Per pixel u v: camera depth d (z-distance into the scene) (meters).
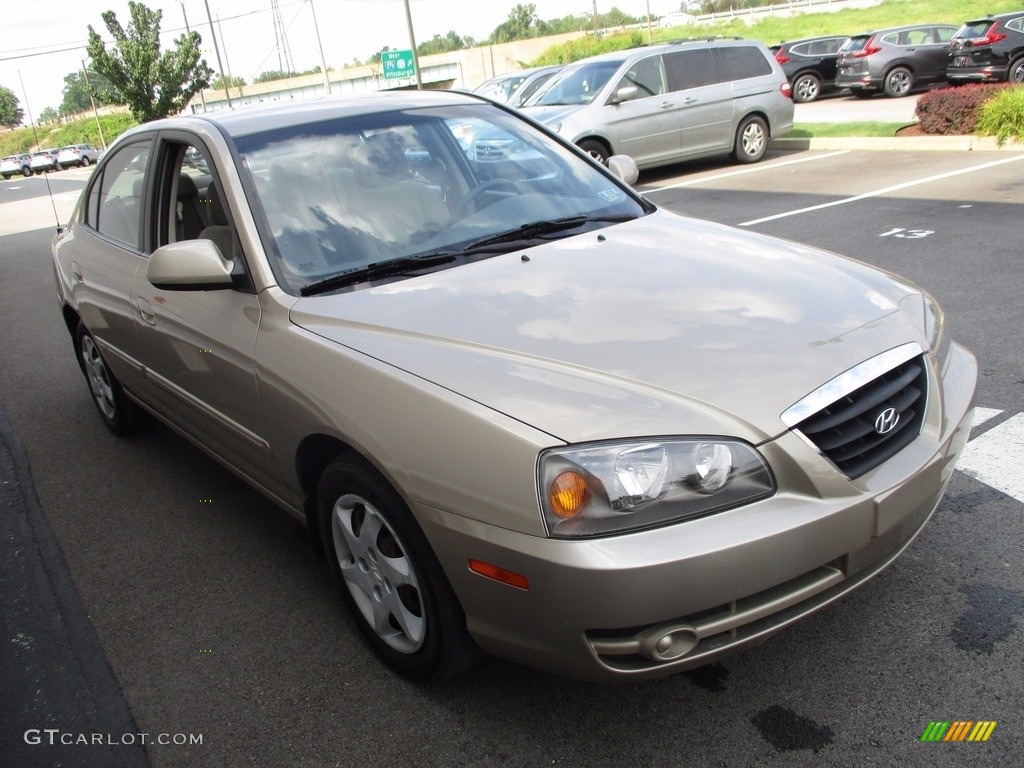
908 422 2.37
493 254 3.00
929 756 2.14
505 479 2.04
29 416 5.49
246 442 3.07
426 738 2.40
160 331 3.46
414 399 2.26
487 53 64.06
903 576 2.85
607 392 2.13
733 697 2.41
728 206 9.71
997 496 3.25
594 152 11.84
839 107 19.89
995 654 2.46
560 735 2.35
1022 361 4.45
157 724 2.59
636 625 1.97
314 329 2.66
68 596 3.35
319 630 2.95
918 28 20.97
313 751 2.40
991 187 8.86
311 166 3.17
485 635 2.21
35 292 9.98
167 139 3.57
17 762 2.49
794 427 2.11
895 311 2.58
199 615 3.12
